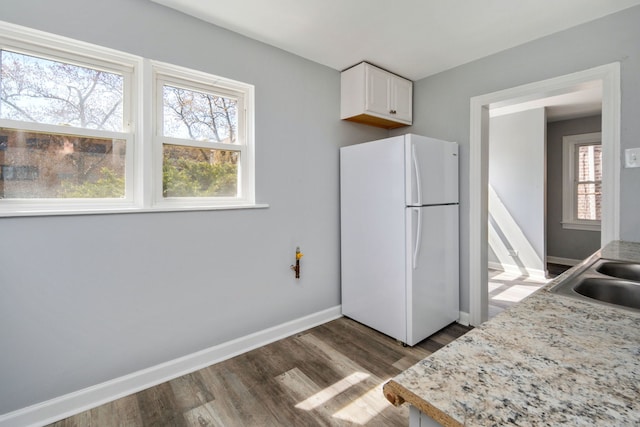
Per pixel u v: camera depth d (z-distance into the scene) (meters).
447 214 2.60
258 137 2.31
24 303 1.54
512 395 0.51
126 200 1.85
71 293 1.65
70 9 1.60
